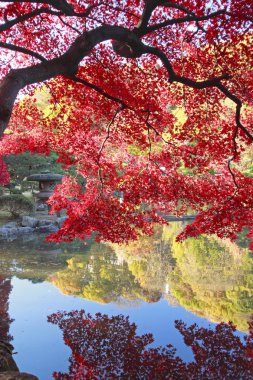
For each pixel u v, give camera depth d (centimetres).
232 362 472
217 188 561
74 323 594
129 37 345
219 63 518
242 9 397
